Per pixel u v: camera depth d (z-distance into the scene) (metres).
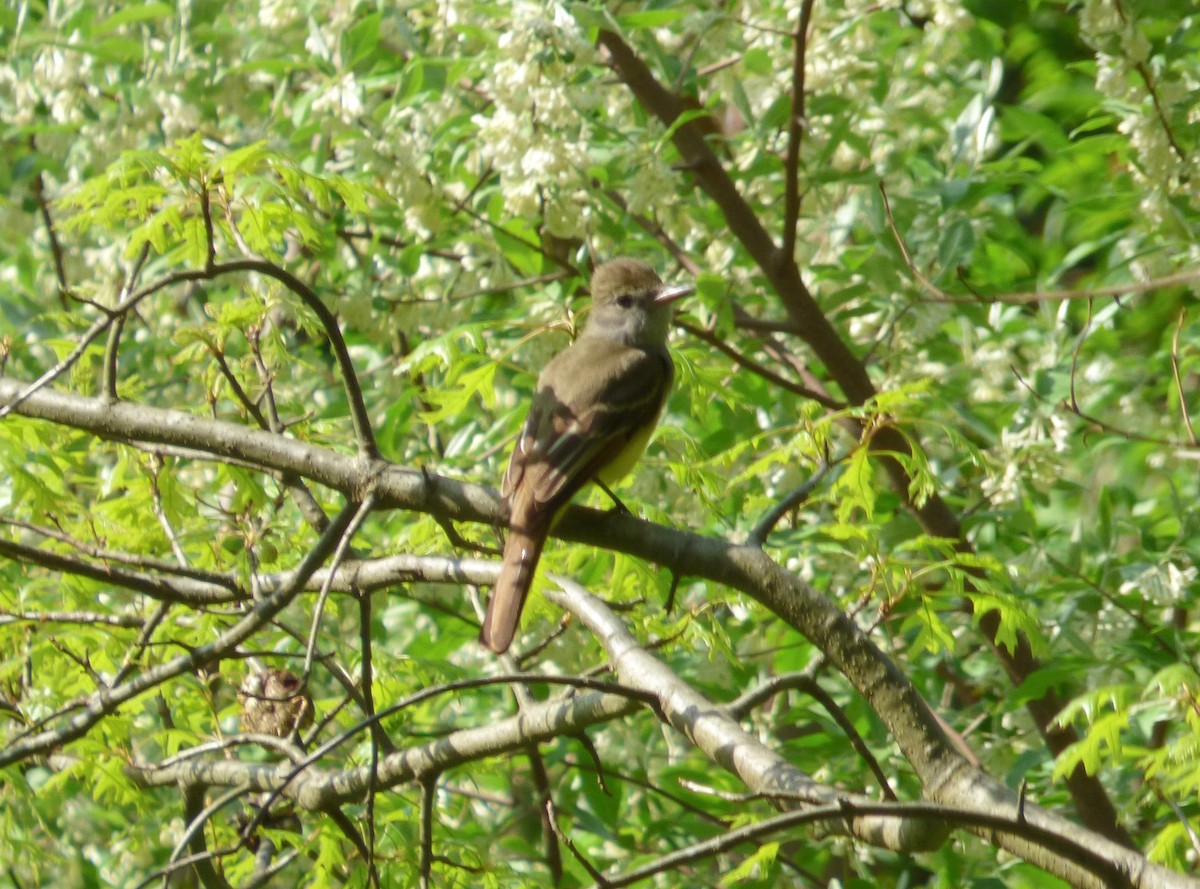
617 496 9.05
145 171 7.67
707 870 11.77
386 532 11.84
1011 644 7.80
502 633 7.38
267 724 9.04
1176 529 11.90
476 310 12.83
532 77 9.83
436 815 9.33
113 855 11.06
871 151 12.33
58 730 8.45
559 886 11.18
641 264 10.04
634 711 7.48
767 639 11.39
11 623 8.85
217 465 9.82
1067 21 15.20
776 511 7.34
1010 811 6.11
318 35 11.23
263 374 8.62
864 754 6.93
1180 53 9.80
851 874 12.00
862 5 11.88
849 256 12.48
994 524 11.31
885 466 11.44
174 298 13.02
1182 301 13.40
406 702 6.29
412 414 11.75
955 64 13.45
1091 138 11.30
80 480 10.18
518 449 8.49
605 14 10.26
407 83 11.23
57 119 11.95
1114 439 11.83
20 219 12.65
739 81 12.37
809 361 13.20
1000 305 12.41
